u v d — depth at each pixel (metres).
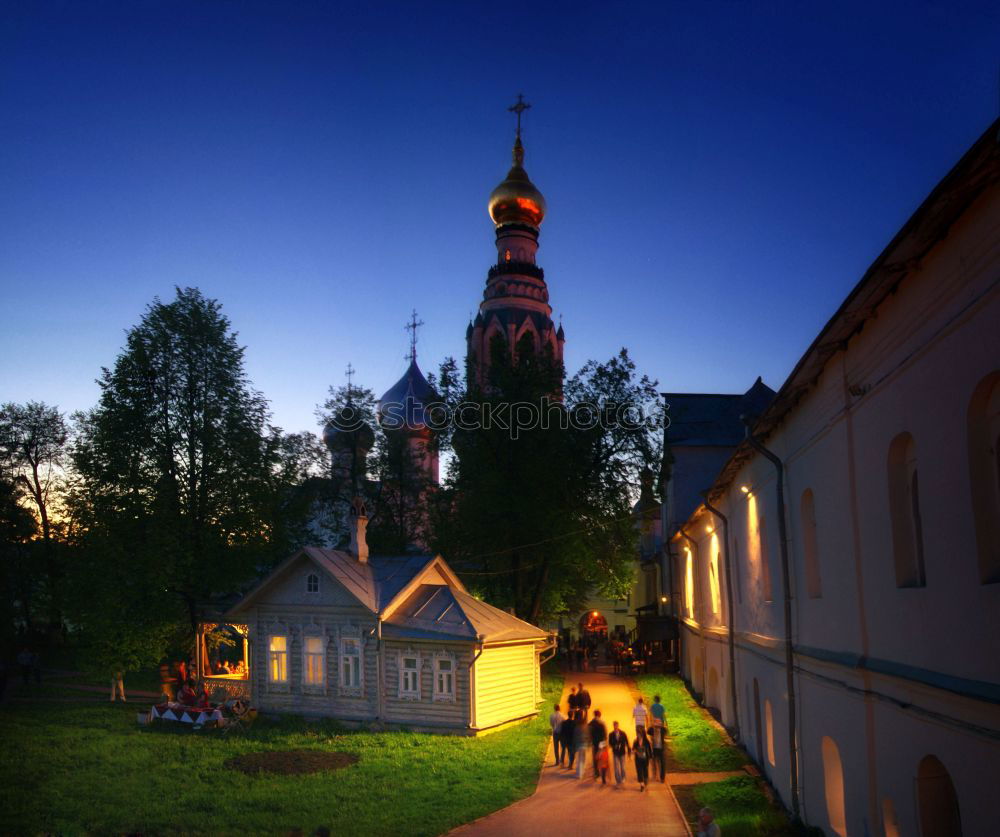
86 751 22.23
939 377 7.70
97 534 30.88
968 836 7.34
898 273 8.28
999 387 6.89
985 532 7.04
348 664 27.16
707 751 20.95
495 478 37.62
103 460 31.97
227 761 21.14
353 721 26.66
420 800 17.31
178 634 32.84
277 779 19.25
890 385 9.05
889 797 9.42
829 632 11.79
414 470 47.91
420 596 27.89
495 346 42.25
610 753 19.92
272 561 34.72
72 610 31.70
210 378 33.94
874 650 9.86
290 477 36.06
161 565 30.09
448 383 40.91
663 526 45.41
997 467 7.01
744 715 20.67
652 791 17.91
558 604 42.81
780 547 14.55
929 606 8.12
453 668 25.38
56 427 50.97
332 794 17.83
